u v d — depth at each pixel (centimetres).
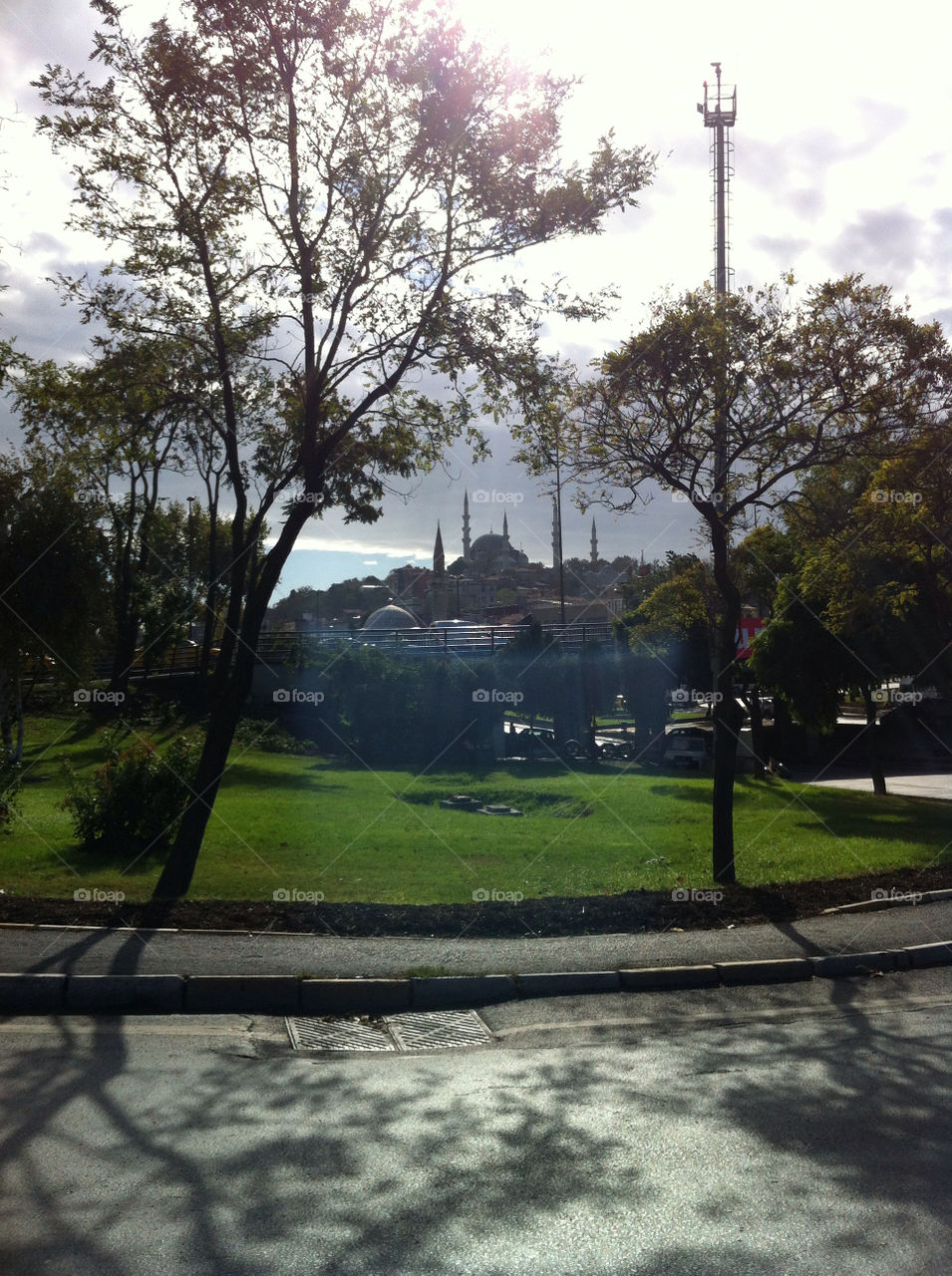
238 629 1345
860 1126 553
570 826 2312
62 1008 791
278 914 1075
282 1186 471
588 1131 546
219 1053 687
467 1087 628
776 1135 539
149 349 1323
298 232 1281
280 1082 629
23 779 2961
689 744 4519
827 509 1619
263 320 1338
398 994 840
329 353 1317
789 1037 746
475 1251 412
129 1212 442
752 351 1389
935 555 2089
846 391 1369
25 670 2731
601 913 1121
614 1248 416
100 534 2470
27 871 1471
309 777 3406
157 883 1291
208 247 1299
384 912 1102
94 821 1725
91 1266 397
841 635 3166
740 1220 441
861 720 6278
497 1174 488
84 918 1019
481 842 1980
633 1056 701
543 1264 403
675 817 2512
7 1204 448
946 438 1445
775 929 1073
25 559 2297
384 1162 501
